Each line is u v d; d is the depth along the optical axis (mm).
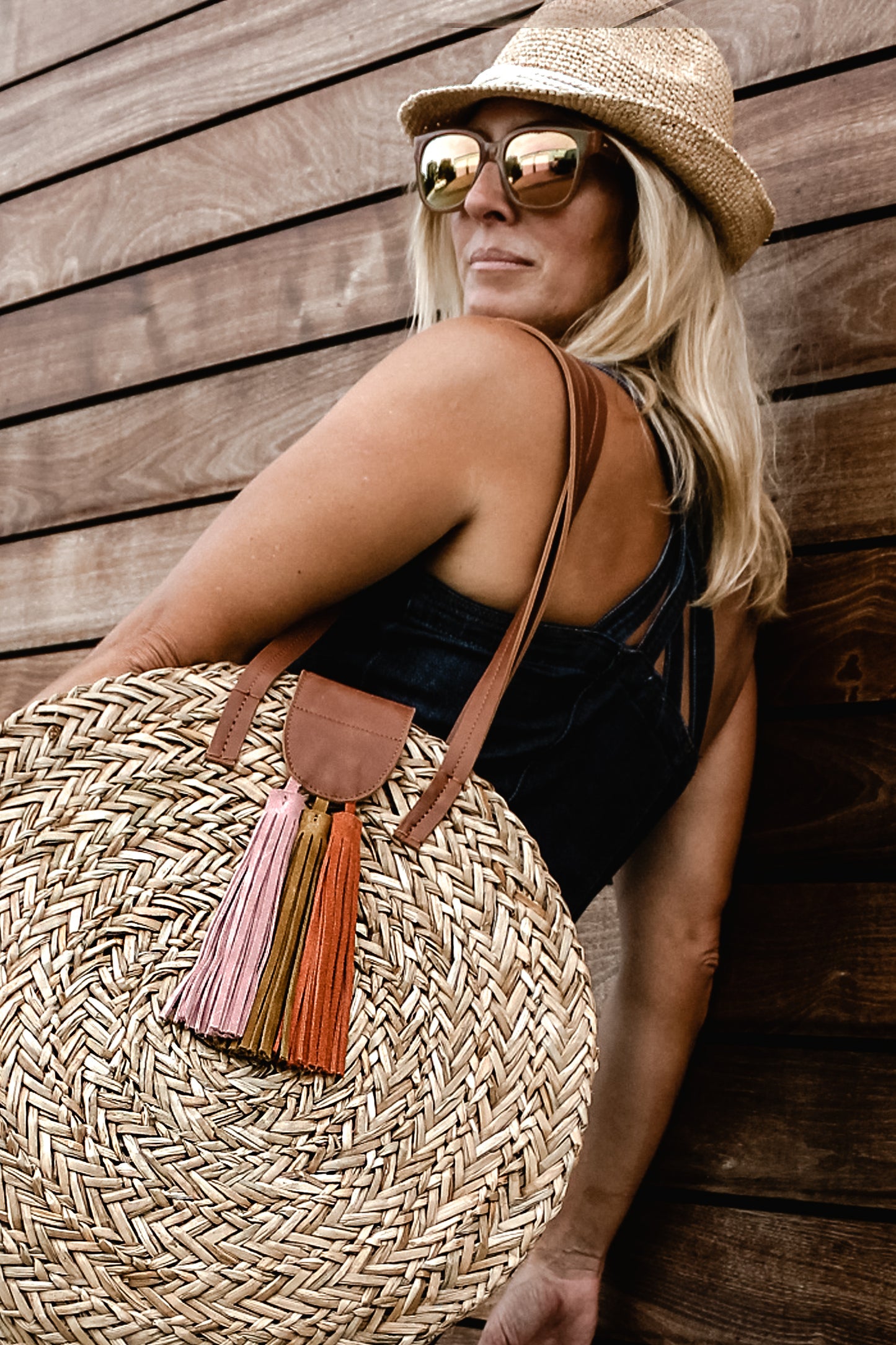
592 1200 1228
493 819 829
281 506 853
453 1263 748
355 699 828
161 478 1820
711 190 1110
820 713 1288
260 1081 753
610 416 964
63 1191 733
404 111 1243
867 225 1324
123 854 784
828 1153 1200
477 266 1143
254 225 1793
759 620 1210
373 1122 756
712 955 1229
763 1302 1202
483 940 795
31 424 1994
